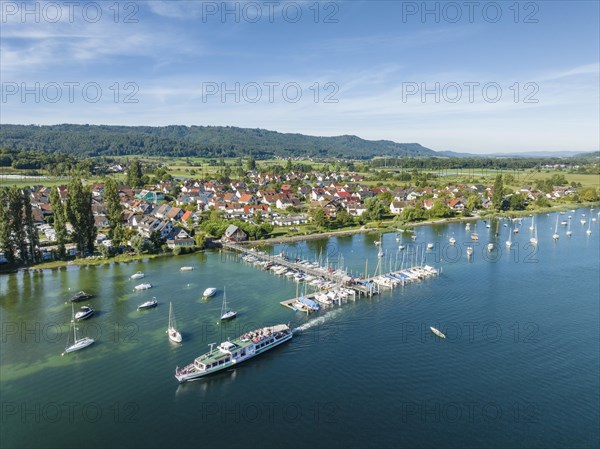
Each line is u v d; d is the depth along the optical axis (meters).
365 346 84.06
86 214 144.62
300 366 76.69
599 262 148.25
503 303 108.00
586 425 61.25
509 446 56.97
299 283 121.56
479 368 76.06
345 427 60.22
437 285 122.38
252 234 176.50
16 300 104.75
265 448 56.19
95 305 102.31
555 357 80.19
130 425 60.22
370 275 131.62
